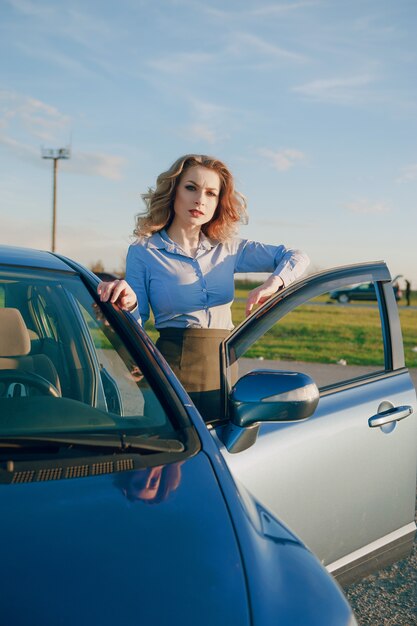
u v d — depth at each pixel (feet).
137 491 5.34
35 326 8.01
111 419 6.49
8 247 8.93
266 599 4.58
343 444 8.86
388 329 10.07
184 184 9.83
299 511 8.30
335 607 4.74
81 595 4.32
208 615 4.36
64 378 7.50
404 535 9.87
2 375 7.28
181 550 4.82
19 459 5.59
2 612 4.14
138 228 10.17
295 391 6.79
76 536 4.78
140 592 4.42
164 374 7.03
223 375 8.14
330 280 9.23
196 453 6.01
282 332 70.23
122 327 7.63
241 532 5.15
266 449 7.98
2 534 4.72
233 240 10.48
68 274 8.36
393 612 10.78
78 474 5.45
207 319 10.09
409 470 9.82
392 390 9.75
